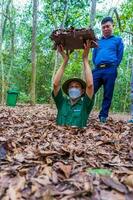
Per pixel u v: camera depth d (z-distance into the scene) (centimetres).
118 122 572
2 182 212
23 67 2431
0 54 1611
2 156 275
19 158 267
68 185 210
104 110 600
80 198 191
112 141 366
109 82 602
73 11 1534
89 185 205
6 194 196
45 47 2358
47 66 2400
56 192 198
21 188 204
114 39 617
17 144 328
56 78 502
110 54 607
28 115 714
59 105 514
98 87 624
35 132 425
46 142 352
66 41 491
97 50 625
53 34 489
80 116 495
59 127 465
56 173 230
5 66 2211
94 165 253
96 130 464
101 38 629
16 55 2444
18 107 1270
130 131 466
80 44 489
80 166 249
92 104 502
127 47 1997
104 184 211
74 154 282
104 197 192
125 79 2103
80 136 411
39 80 2394
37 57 2380
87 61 500
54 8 1481
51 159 267
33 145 330
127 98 2106
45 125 487
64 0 1461
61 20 1474
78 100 504
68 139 383
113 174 231
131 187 208
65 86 509
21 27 2384
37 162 257
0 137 344
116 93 2148
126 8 1015
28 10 2172
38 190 201
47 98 2398
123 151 323
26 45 2469
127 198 193
